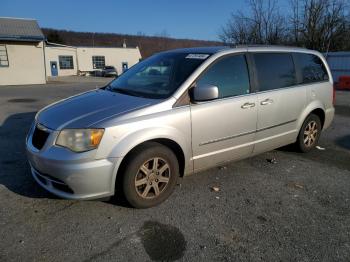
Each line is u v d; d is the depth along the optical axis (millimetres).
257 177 4512
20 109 10281
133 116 3357
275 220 3410
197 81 3816
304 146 5445
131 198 3416
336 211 3639
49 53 48750
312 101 5281
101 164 3172
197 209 3590
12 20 24328
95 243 2951
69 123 3277
